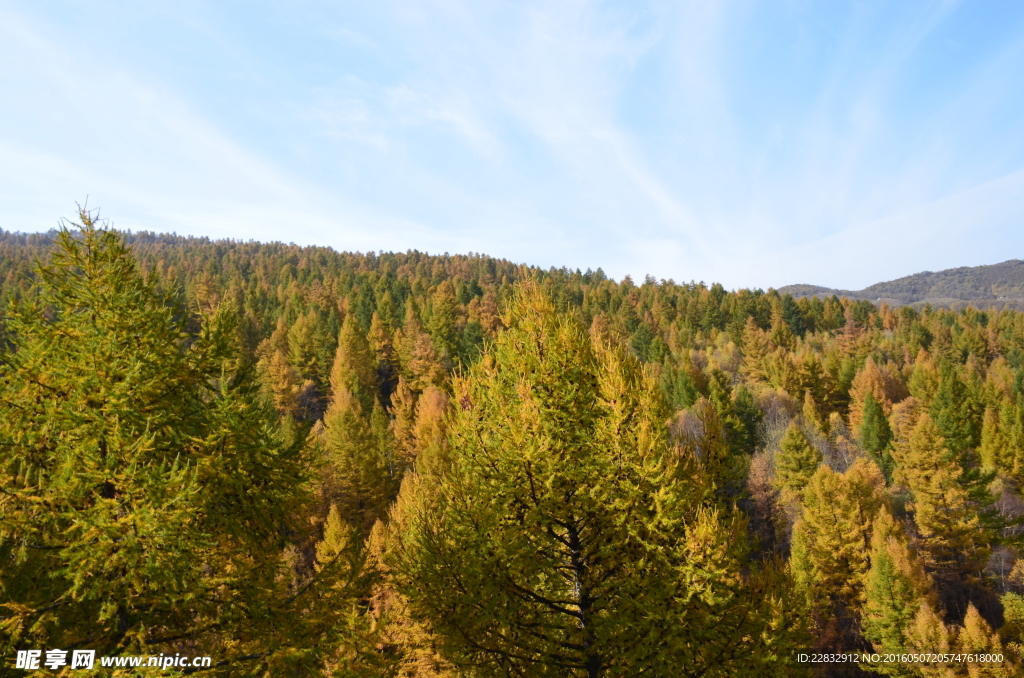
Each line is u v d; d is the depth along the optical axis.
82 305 7.39
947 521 34.81
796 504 43.97
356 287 148.62
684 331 117.06
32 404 6.71
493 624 7.79
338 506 34.97
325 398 75.69
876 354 108.50
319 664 7.04
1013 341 120.94
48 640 6.16
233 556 7.32
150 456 7.00
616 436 8.11
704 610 7.56
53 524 6.25
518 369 9.14
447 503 8.77
